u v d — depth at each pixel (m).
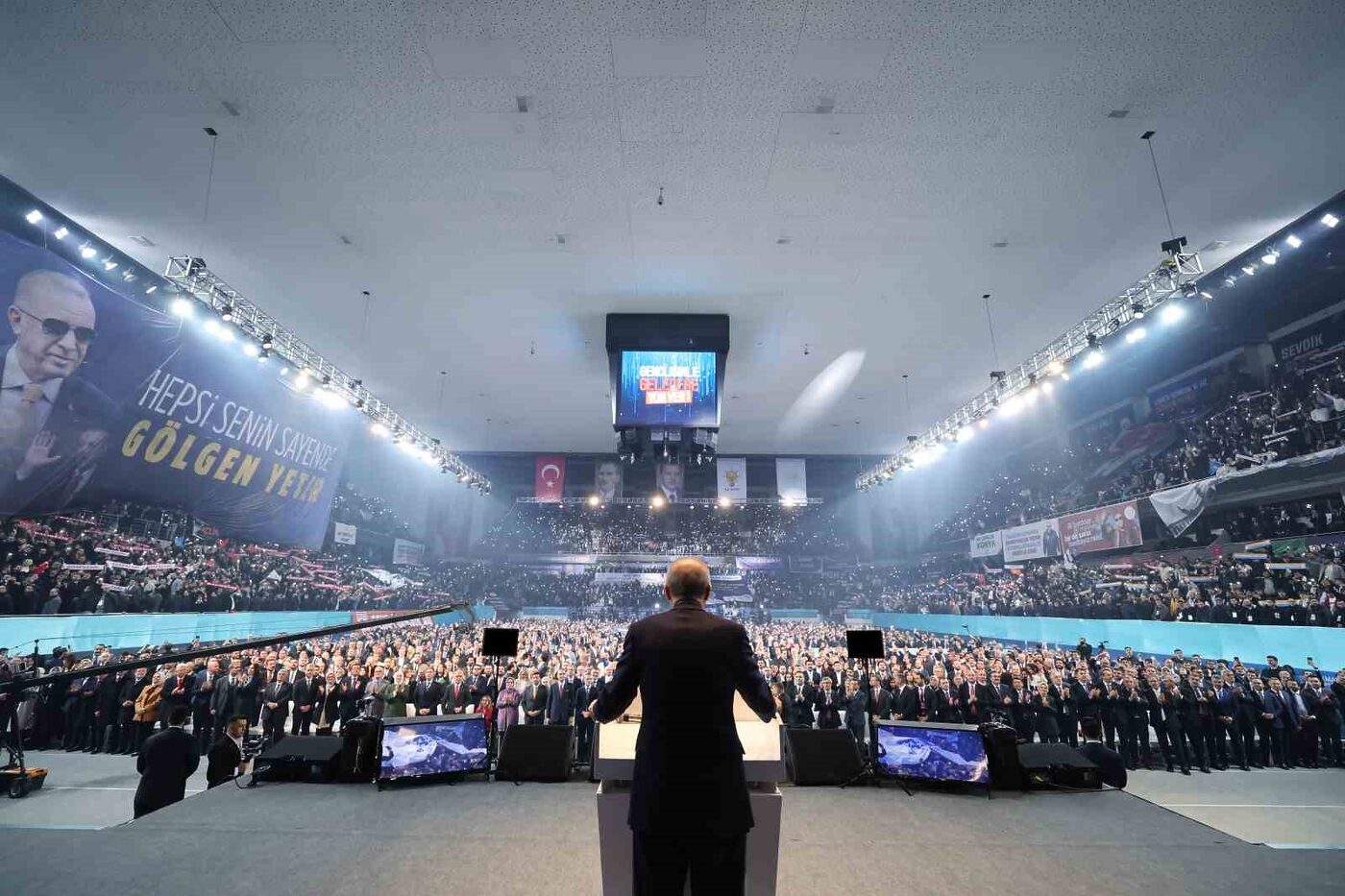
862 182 8.91
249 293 12.63
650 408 13.12
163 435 12.98
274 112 7.68
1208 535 15.85
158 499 13.26
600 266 11.43
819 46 6.62
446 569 30.33
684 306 13.07
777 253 10.89
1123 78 7.05
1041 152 8.26
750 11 6.22
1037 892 3.17
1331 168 8.62
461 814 4.42
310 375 13.70
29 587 10.36
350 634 19.16
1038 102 7.41
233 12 6.33
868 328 14.16
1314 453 13.48
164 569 13.30
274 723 9.15
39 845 3.59
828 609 33.06
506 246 10.74
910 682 10.09
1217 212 9.65
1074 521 20.75
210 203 9.53
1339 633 11.37
